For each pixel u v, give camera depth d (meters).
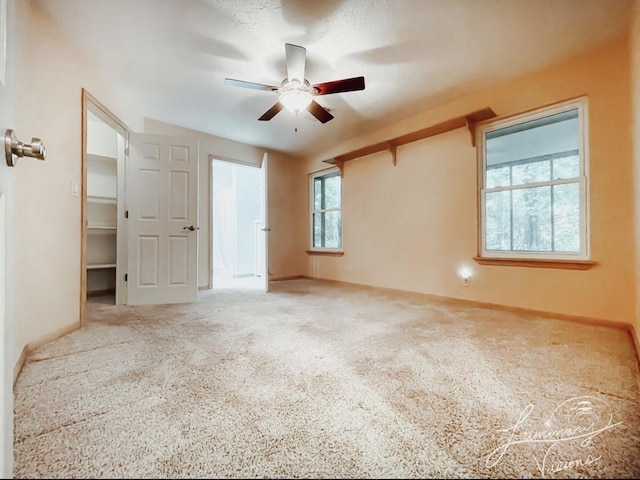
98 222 3.75
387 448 0.98
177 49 2.39
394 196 4.00
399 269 3.94
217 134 4.43
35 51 1.85
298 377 1.48
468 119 3.05
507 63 2.59
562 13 1.99
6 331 0.69
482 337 2.10
